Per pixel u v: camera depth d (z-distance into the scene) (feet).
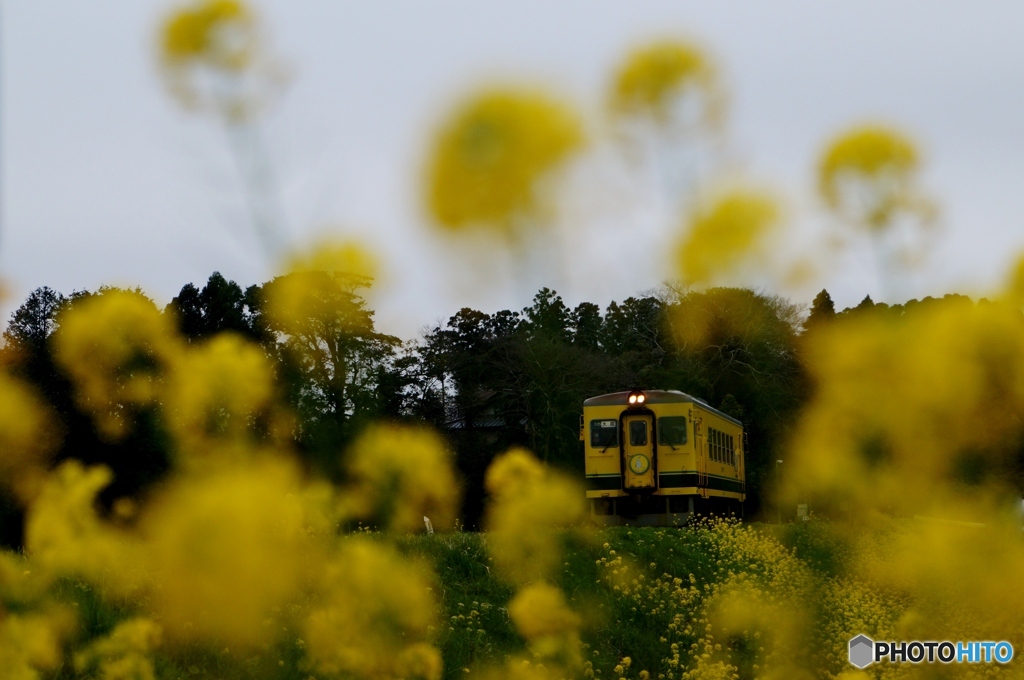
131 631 18.45
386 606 14.52
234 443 10.02
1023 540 14.37
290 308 6.91
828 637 24.88
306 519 11.55
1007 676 21.30
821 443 8.36
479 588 33.32
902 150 6.15
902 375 7.31
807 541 24.68
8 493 12.76
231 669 16.97
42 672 18.17
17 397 11.27
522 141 4.06
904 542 15.48
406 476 11.35
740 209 4.93
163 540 9.66
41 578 19.31
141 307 9.79
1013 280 6.93
